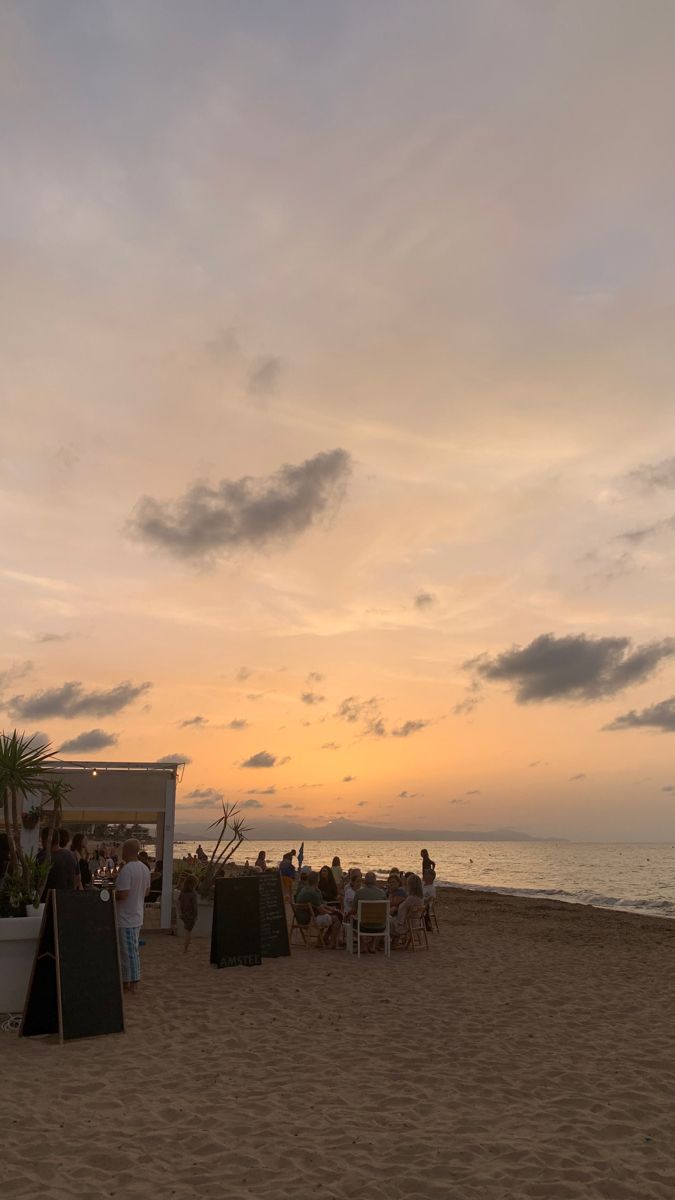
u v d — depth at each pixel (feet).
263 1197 13.01
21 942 24.43
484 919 63.05
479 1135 15.90
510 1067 20.72
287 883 63.93
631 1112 17.38
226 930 36.09
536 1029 25.13
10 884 25.43
